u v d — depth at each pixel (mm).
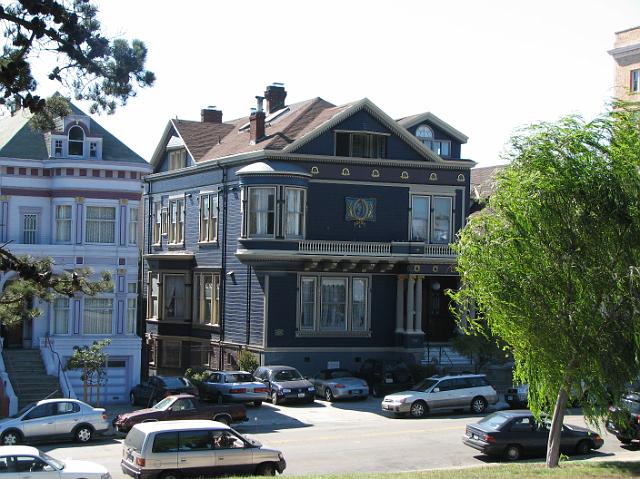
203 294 50188
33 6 17000
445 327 49156
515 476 21578
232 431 23297
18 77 17719
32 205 40438
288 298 44312
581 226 21766
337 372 42500
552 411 24438
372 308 46031
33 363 39219
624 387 22734
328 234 45344
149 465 22297
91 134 41000
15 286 22750
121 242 41312
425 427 33938
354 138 46062
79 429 30641
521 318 22344
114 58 18750
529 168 22312
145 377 51000
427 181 47344
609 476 21359
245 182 44062
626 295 21547
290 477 21953
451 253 46656
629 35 54281
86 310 40688
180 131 52844
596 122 22219
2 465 21109
